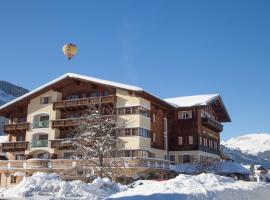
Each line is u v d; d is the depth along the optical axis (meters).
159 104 52.41
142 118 47.88
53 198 23.00
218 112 65.75
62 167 46.81
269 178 65.81
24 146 53.91
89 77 51.19
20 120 57.53
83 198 23.42
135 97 47.88
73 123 50.50
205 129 58.22
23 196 24.05
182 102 57.38
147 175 44.34
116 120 47.44
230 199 15.62
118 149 42.12
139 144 46.25
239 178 53.19
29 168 48.84
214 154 61.66
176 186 15.70
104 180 27.84
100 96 50.59
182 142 55.22
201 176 18.84
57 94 54.34
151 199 13.49
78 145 40.22
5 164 50.91
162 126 54.59
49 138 52.59
